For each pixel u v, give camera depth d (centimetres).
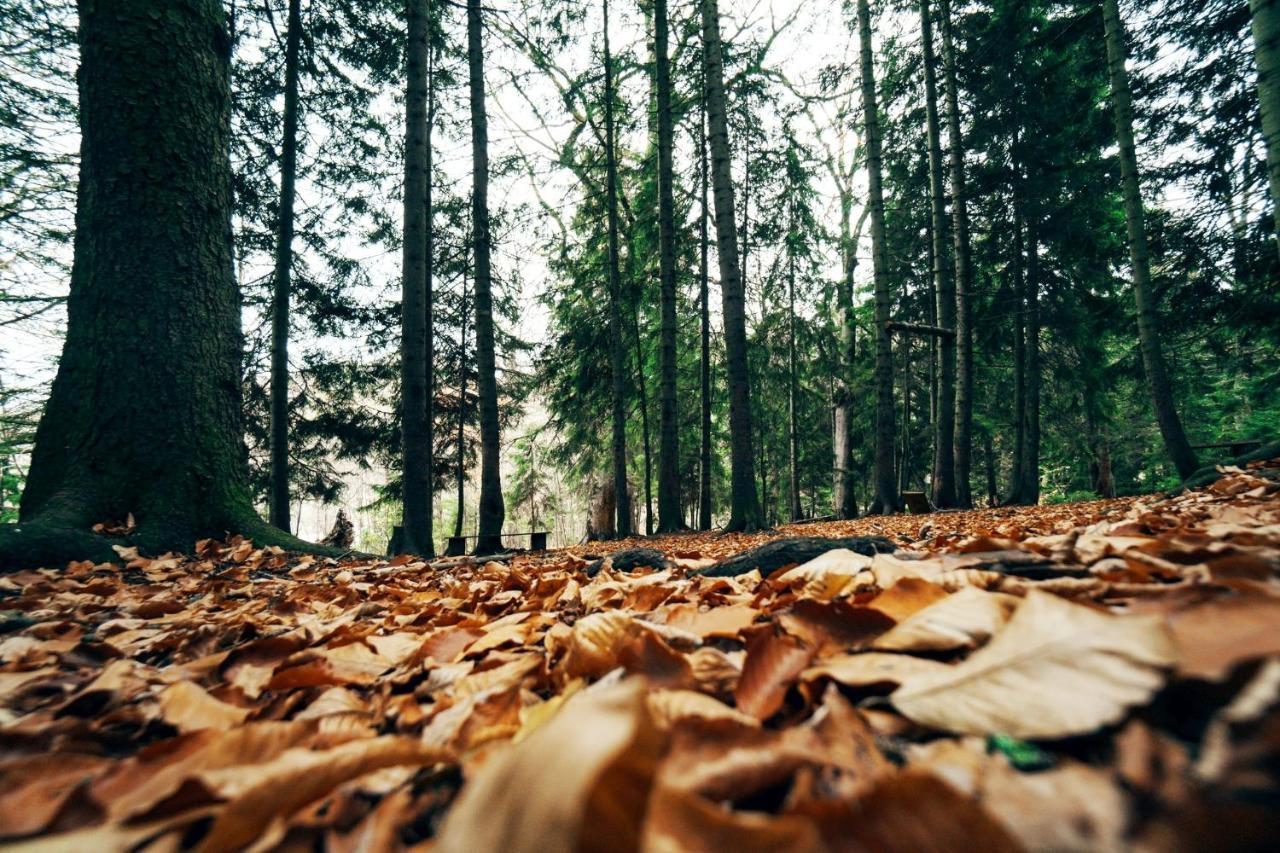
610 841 40
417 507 724
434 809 64
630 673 98
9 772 77
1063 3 1355
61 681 143
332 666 140
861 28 1434
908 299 1788
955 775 54
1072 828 44
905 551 222
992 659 68
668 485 1365
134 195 491
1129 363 1364
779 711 83
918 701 67
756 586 214
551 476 2469
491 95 1519
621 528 1611
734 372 1029
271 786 62
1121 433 1869
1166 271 1109
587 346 1791
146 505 464
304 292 1243
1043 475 2416
